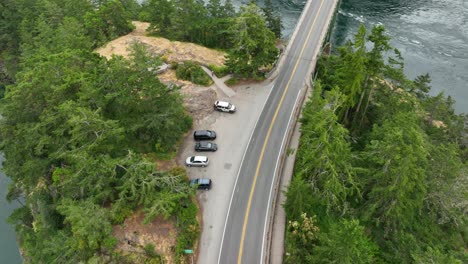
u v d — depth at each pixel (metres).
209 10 96.50
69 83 48.25
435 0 127.69
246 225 47.78
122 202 42.62
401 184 41.03
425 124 67.19
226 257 44.53
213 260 44.28
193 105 63.53
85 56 59.91
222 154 56.88
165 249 42.97
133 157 43.72
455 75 99.50
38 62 60.34
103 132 42.50
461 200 48.19
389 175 43.97
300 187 43.62
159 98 50.78
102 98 47.78
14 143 52.09
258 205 50.09
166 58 73.75
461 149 67.12
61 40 73.81
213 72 71.62
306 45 82.75
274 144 58.88
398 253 45.34
